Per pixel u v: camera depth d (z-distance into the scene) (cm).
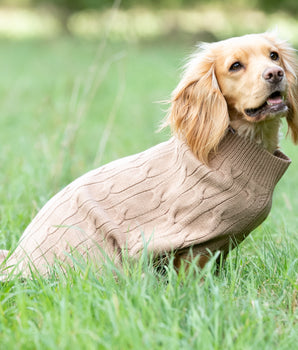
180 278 323
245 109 370
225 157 366
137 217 374
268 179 367
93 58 1984
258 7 2497
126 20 1042
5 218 491
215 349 271
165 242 359
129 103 1209
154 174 379
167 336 277
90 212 376
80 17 2972
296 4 2372
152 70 1652
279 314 320
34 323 308
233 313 303
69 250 378
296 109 402
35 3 3494
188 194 362
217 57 384
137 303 302
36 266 385
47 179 582
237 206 358
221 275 368
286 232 458
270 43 385
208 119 374
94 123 1009
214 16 2738
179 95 390
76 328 281
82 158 701
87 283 328
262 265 386
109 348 270
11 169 655
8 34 2938
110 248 372
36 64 1867
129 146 819
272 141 389
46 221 394
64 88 1323
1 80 1551
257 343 281
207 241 362
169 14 2769
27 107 1166
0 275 378
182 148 376
